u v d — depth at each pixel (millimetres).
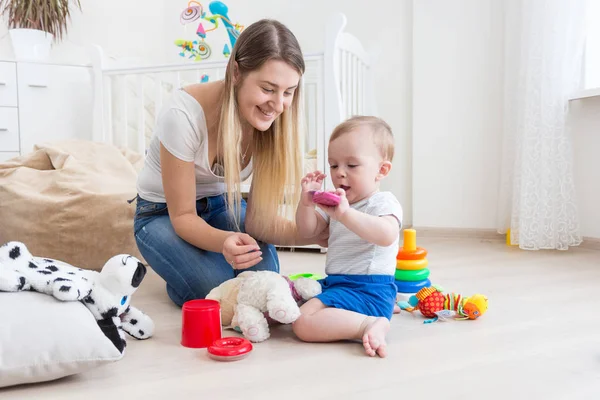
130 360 1040
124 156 2338
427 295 1313
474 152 2668
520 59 2365
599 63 2367
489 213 2666
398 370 969
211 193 1480
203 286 1363
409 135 2861
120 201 1915
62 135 2695
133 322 1152
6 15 2766
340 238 1214
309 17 3064
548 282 1693
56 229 1860
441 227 2760
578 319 1284
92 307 1026
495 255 2193
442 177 2744
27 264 1022
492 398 847
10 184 1953
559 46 2219
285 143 1312
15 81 2549
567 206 2256
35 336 904
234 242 1188
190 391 887
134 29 3266
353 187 1193
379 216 1149
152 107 3039
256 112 1190
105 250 1898
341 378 934
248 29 1174
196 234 1280
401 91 2855
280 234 1396
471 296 1420
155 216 1471
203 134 1284
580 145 2346
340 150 1196
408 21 2812
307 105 3023
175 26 3396
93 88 2680
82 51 3039
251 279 1175
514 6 2441
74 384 923
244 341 1078
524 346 1093
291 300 1120
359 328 1091
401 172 2889
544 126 2229
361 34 2936
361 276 1172
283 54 1128
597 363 994
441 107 2717
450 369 971
